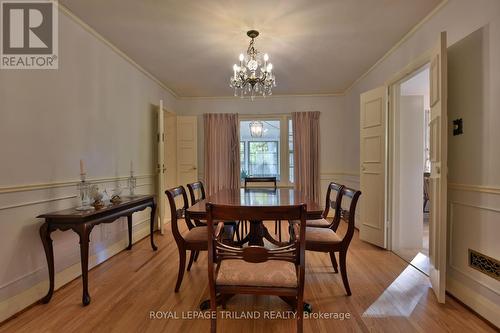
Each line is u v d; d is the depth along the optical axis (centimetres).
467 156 190
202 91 471
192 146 488
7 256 176
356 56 320
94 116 263
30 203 193
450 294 203
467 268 189
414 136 313
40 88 202
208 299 196
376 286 217
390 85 307
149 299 197
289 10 224
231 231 260
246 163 522
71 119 232
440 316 176
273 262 160
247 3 214
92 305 189
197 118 506
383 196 312
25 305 185
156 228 394
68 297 200
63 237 220
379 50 304
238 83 287
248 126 516
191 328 163
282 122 503
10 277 177
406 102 313
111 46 286
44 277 201
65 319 172
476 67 182
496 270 166
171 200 208
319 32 262
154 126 402
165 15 230
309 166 482
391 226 308
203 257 283
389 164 310
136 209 268
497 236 166
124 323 168
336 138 491
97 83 267
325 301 194
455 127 200
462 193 194
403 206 315
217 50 302
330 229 231
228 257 142
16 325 166
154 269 252
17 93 185
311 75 389
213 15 231
